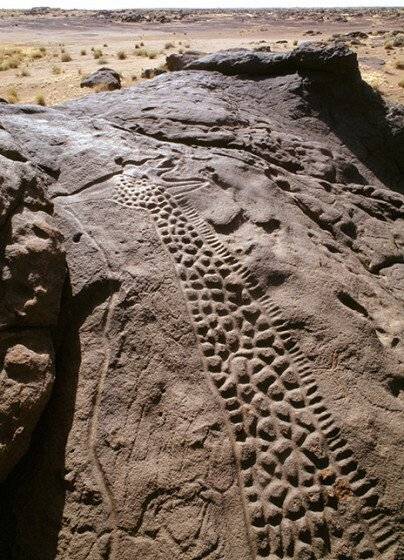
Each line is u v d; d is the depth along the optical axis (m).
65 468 2.31
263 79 6.96
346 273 3.47
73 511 2.19
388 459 2.33
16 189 2.90
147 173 4.27
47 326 2.63
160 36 27.05
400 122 6.43
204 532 2.12
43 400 2.30
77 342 2.83
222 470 2.31
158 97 6.27
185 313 2.99
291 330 2.91
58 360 2.75
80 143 4.73
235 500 2.22
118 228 3.58
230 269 3.29
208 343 2.85
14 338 2.40
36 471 2.34
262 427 2.47
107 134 5.07
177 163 4.48
